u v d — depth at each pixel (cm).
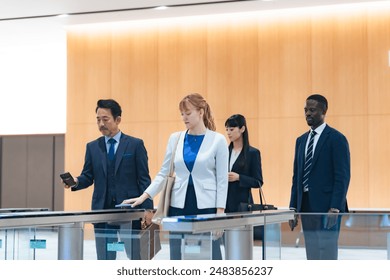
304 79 1041
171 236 406
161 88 1107
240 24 1077
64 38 1242
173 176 468
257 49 1066
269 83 1059
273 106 1055
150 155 1108
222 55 1081
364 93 1018
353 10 1027
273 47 1059
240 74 1072
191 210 452
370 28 1020
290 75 1049
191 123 455
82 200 1153
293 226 434
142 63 1118
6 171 1426
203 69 1089
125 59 1126
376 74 1016
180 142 465
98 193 579
